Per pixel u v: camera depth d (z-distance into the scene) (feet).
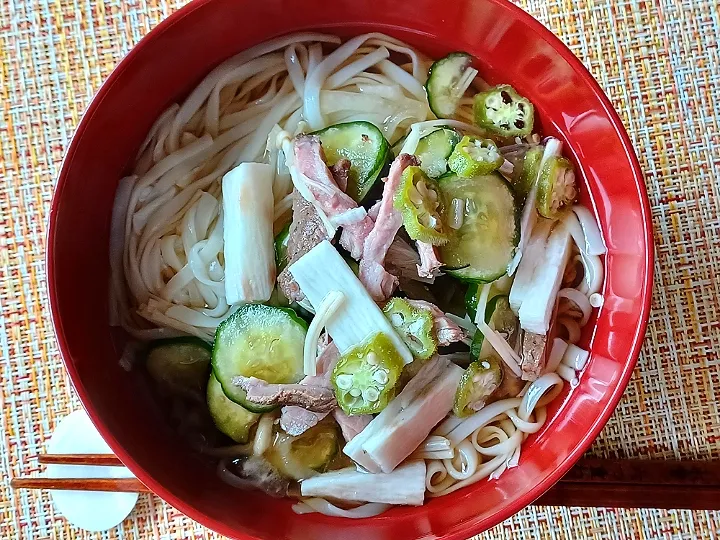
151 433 0.76
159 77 0.74
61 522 0.84
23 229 0.86
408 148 0.79
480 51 0.80
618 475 0.83
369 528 0.73
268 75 0.82
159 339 0.79
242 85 0.82
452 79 0.82
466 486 0.78
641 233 0.71
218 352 0.75
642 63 0.87
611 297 0.77
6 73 0.86
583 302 0.79
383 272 0.74
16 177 0.86
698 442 0.84
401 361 0.73
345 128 0.78
